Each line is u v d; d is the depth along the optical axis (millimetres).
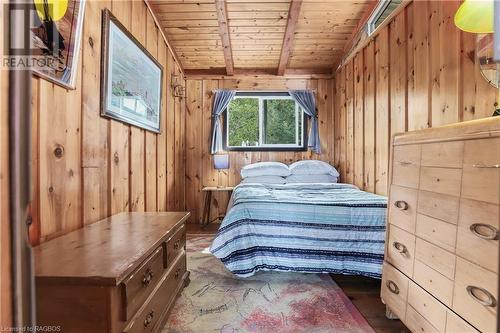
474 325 1010
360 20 3416
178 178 4164
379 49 3043
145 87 2740
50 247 1251
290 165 4277
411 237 1414
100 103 1918
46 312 966
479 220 1004
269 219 2275
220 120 4488
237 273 2174
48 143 1407
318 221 2252
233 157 4492
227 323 1639
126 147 2367
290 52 4082
